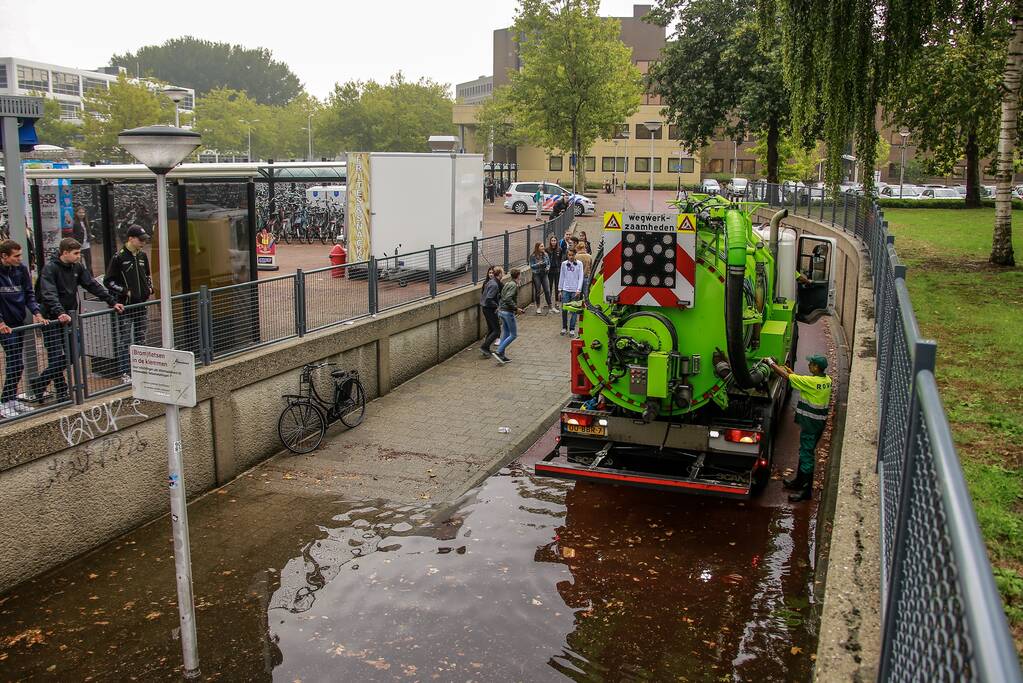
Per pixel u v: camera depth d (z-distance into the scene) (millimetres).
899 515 3299
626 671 6109
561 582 7520
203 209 11906
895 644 3023
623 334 8719
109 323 9133
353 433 12242
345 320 13508
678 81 36250
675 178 82125
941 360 9875
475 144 89000
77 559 8484
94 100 68250
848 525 5219
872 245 14766
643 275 8492
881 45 16859
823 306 12344
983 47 20344
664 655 6305
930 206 36000
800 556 7918
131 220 12383
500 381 15023
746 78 34312
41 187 15008
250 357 10906
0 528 7750
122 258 10141
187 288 11688
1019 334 11078
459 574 7715
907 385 4133
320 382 12391
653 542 8312
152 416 9312
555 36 46156
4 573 7805
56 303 8992
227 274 12211
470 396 14102
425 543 8461
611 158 81875
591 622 6812
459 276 17844
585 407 9500
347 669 6285
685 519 8836
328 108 88312
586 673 6098
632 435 9141
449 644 6555
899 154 80500
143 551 8625
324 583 7699
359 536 8727
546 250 21062
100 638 6969
